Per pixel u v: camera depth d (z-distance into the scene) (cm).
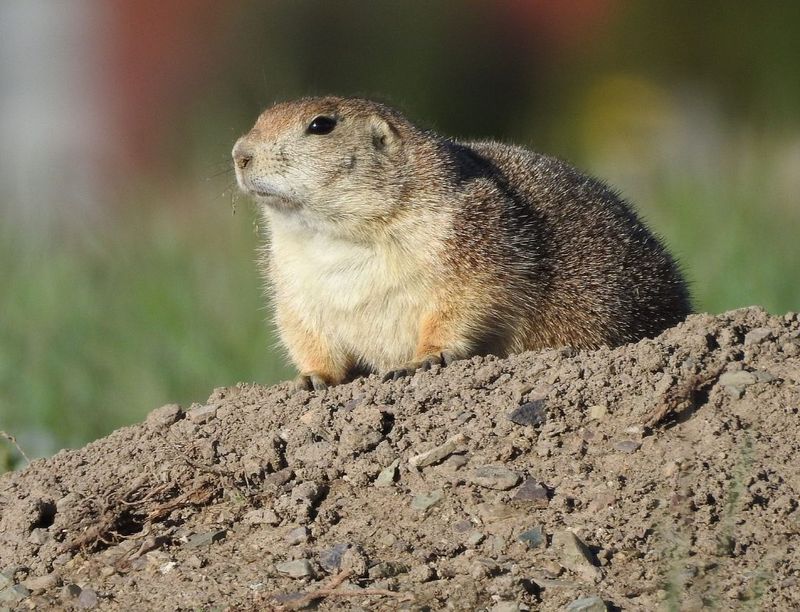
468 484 980
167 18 4562
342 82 4453
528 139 4300
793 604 827
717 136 3872
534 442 1010
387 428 1055
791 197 2583
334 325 1316
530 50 4503
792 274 2089
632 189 2800
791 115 3541
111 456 1107
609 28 4500
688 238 2266
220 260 2325
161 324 2030
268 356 1933
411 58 4481
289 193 1284
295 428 1073
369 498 996
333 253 1297
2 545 1018
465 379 1091
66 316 2089
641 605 841
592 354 1101
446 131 4450
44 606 938
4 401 1862
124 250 2414
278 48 4453
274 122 1302
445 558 916
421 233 1273
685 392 1013
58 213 2911
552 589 866
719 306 2008
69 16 4875
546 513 940
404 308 1288
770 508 906
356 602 877
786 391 1012
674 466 954
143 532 1006
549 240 1354
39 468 1122
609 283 1380
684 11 4403
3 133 4366
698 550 880
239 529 991
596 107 4303
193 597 912
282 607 879
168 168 3938
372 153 1283
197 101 4203
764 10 4275
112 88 4494
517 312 1309
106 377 1925
